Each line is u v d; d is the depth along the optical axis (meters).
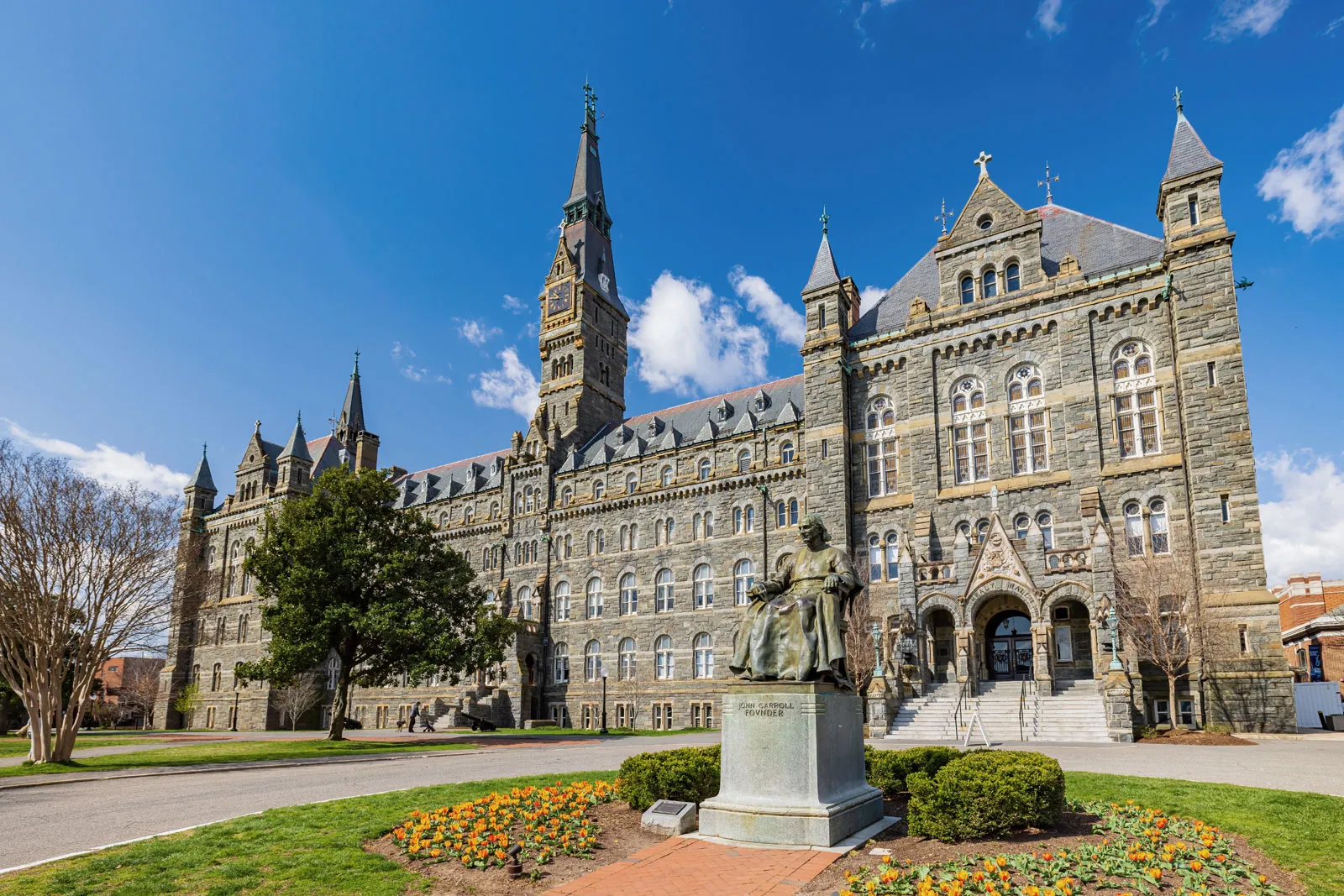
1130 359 46.28
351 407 112.06
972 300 52.06
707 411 73.38
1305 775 21.44
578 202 90.50
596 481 74.06
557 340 85.62
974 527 48.50
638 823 15.72
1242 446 40.41
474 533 81.62
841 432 53.47
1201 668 38.91
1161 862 11.79
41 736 31.59
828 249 57.75
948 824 13.39
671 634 65.19
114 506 36.88
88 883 12.22
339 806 18.17
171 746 43.59
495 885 12.07
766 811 13.58
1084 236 51.31
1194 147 44.69
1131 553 43.81
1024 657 47.91
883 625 46.72
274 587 50.94
